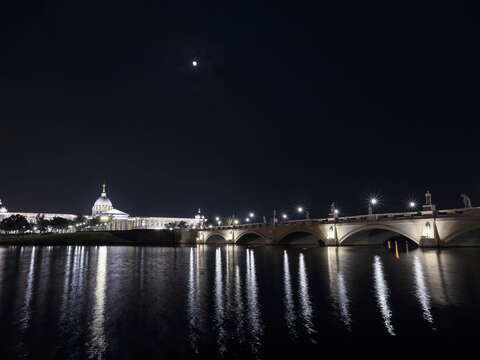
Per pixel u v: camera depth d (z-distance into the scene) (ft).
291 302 87.25
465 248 219.61
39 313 82.28
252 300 91.04
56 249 398.42
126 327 70.03
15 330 69.21
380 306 80.02
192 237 554.87
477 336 59.41
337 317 72.69
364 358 52.19
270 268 159.63
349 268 148.46
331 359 52.24
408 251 223.51
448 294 89.86
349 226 282.97
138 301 93.50
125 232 615.16
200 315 77.30
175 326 69.82
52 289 114.73
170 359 53.83
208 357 54.29
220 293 101.91
